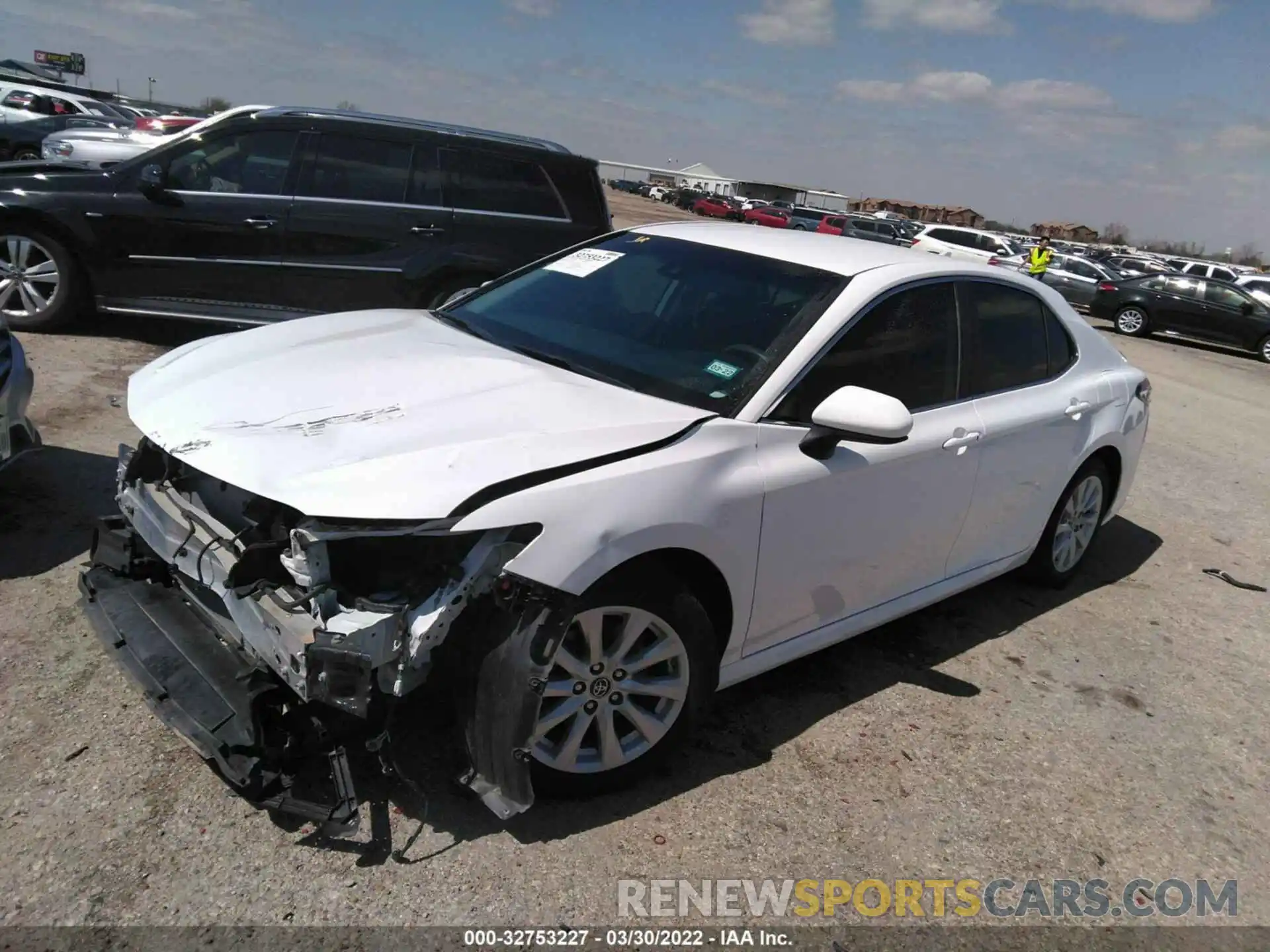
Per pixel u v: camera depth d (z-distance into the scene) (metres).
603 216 7.59
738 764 3.00
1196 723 3.66
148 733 2.73
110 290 6.72
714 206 61.28
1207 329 19.94
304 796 2.50
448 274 7.05
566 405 2.71
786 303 3.25
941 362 3.54
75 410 5.32
